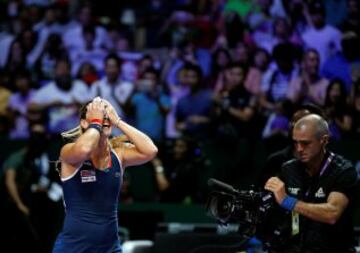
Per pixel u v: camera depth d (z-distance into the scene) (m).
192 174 31.19
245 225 17.23
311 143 17.33
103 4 40.97
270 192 17.20
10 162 30.72
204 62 36.78
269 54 36.03
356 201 17.88
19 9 40.41
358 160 31.69
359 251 19.83
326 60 35.78
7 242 29.59
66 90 36.84
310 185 17.94
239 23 37.12
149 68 36.22
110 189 17.08
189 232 23.30
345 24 36.41
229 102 34.19
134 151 17.91
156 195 31.91
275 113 34.03
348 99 34.56
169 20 38.69
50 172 30.78
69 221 16.97
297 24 36.62
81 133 17.48
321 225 17.72
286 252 17.67
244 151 32.22
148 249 24.38
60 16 39.41
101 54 38.28
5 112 36.94
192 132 34.28
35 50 38.78
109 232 17.03
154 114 35.47
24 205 30.12
